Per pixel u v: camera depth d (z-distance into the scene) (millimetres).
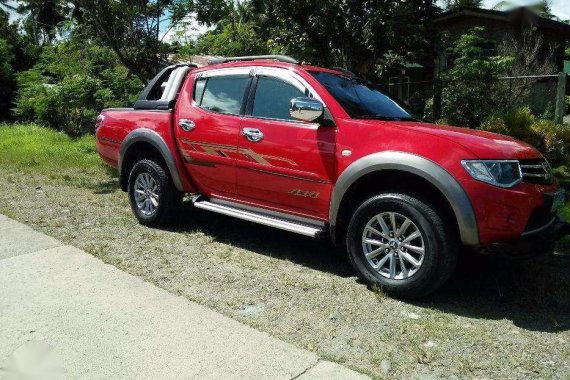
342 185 4039
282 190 4512
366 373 2928
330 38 8406
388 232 3908
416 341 3307
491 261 4723
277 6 8125
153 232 5527
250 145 4652
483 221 3535
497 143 3811
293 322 3533
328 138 4168
